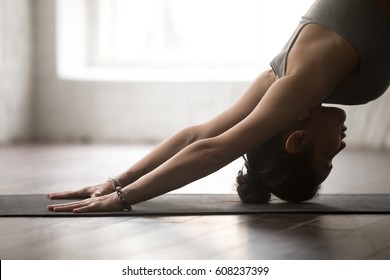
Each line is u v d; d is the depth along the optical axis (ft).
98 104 33.53
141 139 33.37
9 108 32.07
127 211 12.83
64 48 33.86
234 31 33.78
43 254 9.77
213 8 33.88
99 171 21.20
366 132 30.66
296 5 32.94
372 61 12.91
